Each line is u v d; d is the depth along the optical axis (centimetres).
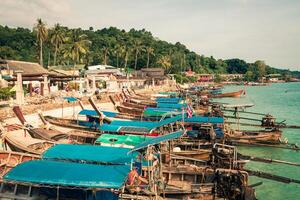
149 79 11650
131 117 4244
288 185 2669
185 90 10400
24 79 5450
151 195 1833
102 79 9238
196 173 2248
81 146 2095
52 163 1714
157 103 5506
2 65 6225
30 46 13488
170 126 3394
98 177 1571
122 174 1633
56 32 9388
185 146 3106
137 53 14338
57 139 2803
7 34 13562
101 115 3547
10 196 1625
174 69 16538
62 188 1586
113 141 2562
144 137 2659
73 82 7644
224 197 1873
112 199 1656
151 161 1909
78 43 9431
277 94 13112
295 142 4203
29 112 4275
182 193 1977
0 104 4122
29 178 1545
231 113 6712
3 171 2061
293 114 6825
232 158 2114
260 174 2027
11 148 2533
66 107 5206
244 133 3822
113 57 15438
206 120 3509
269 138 3691
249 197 1820
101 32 19700
